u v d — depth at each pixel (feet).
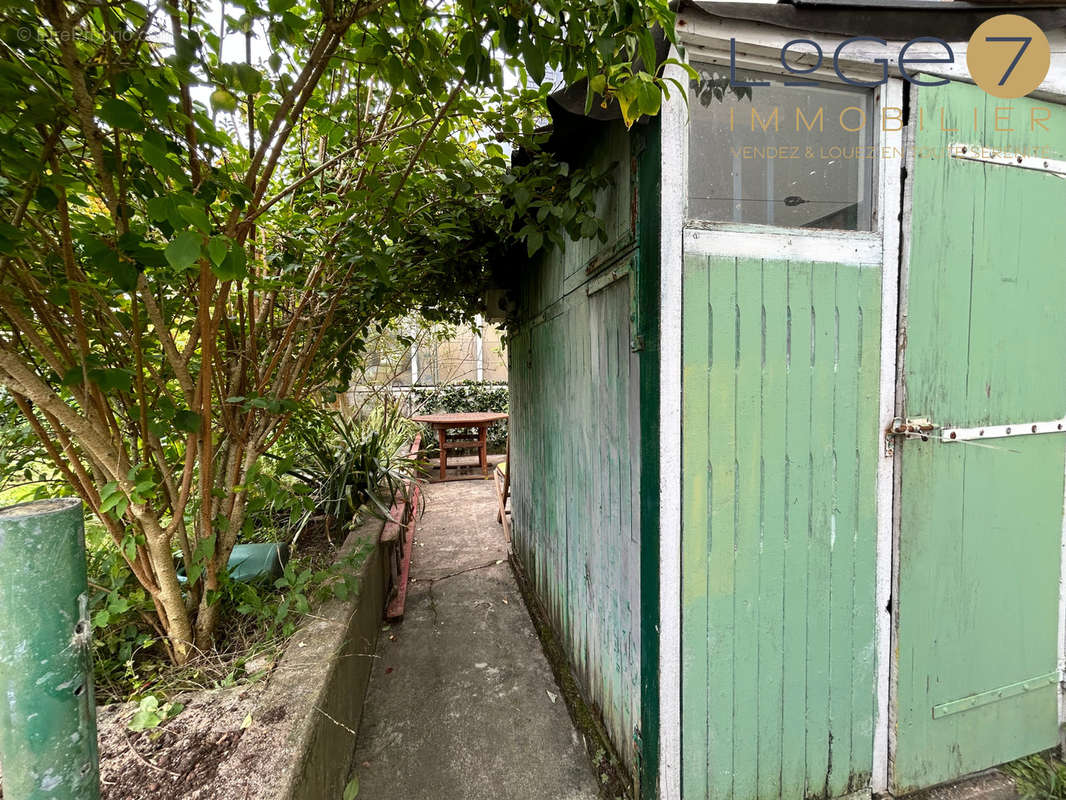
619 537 4.92
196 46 2.94
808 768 4.52
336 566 6.71
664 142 3.82
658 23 3.33
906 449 4.53
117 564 4.86
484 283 10.02
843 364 4.35
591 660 5.84
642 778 4.43
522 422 10.04
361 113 4.94
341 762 4.84
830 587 4.47
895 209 4.37
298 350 6.25
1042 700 5.19
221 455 5.54
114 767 3.42
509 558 11.49
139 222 3.64
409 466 12.40
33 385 3.45
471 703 6.43
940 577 4.73
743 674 4.28
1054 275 4.93
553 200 5.28
